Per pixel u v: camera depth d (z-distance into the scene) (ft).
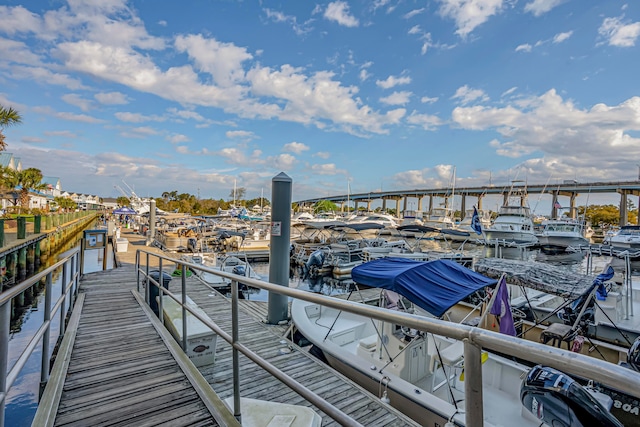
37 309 32.65
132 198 145.59
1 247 34.83
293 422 8.35
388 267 16.10
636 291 26.17
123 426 7.45
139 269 21.53
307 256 57.41
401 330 14.58
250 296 40.55
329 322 20.43
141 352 11.59
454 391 14.07
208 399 8.45
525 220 82.02
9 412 14.70
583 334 19.70
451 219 125.59
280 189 20.04
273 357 14.89
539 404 8.05
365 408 11.11
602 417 7.01
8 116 47.03
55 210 153.38
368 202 293.84
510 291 25.88
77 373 9.98
